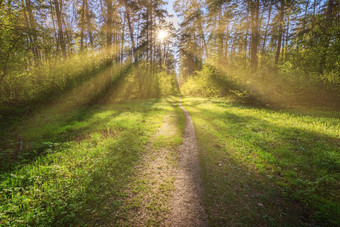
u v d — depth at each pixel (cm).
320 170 395
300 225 260
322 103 1198
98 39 1800
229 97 1869
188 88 3775
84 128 766
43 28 898
